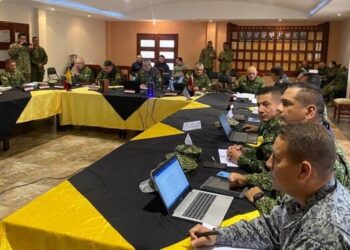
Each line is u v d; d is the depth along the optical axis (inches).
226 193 66.6
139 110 202.5
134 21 472.4
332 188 36.3
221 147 99.3
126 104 203.8
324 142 35.4
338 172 57.0
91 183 71.1
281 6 381.1
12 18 324.8
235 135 111.9
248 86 228.1
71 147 190.9
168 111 197.0
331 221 33.7
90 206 60.7
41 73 323.0
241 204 62.6
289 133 37.0
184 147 88.6
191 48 470.3
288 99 66.2
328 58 437.7
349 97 325.1
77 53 426.9
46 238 52.9
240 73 459.5
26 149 184.2
